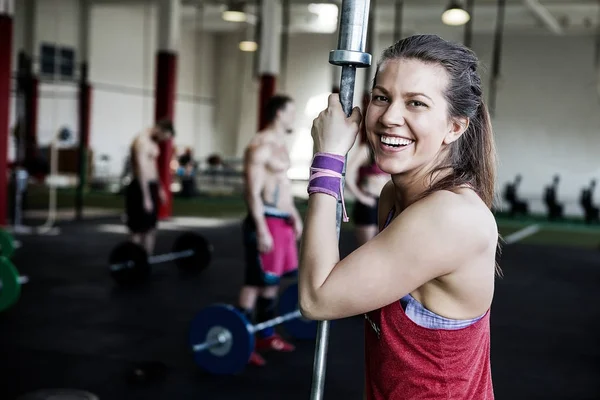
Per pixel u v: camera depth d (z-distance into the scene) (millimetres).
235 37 21672
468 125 1098
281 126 4098
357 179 5312
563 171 17906
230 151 21906
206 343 3730
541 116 17984
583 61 17516
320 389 1108
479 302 1056
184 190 15859
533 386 3793
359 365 4031
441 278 1039
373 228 5289
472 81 1081
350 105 1103
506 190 14883
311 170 1100
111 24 18141
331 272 1036
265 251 4004
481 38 18156
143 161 6316
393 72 1058
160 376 3697
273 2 12461
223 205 14617
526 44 17953
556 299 6266
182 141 20953
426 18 16625
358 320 5129
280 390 3559
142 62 19375
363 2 1086
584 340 4836
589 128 17609
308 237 1064
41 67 15633
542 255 9078
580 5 14883
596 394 3688
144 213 6352
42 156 14539
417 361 1070
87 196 14852
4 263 4535
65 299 5496
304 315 1065
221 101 21984
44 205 12781
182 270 6863
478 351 1096
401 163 1073
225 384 3615
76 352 4098
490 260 1062
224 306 3711
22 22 15203
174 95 11711
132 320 4910
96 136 17859
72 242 8562
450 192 1049
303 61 19359
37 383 3518
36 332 4500
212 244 8922
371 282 1017
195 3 15367
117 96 18500
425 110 1045
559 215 14078
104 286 6055
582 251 9633
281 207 4086
